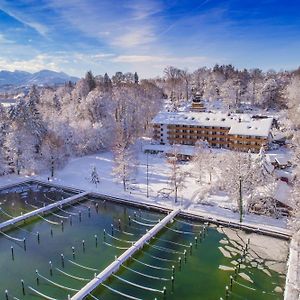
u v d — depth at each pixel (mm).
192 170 80375
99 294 40375
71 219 61906
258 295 40406
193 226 58000
